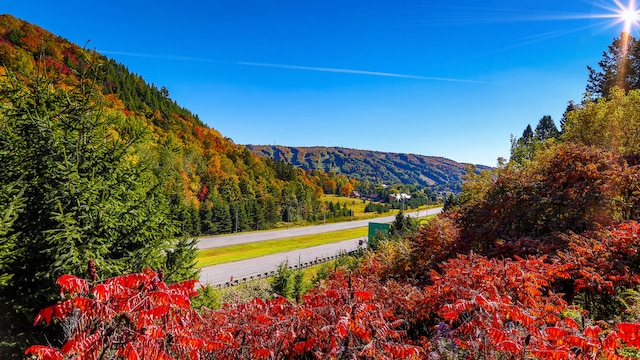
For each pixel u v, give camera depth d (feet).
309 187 384.06
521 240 26.27
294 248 166.40
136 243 31.71
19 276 25.85
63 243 24.47
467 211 35.35
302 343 12.15
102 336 8.29
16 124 28.48
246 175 300.40
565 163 31.12
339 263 64.44
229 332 13.16
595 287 18.29
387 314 15.23
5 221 22.80
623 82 106.52
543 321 13.69
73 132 30.81
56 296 24.93
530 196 30.17
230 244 177.88
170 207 36.42
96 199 28.43
